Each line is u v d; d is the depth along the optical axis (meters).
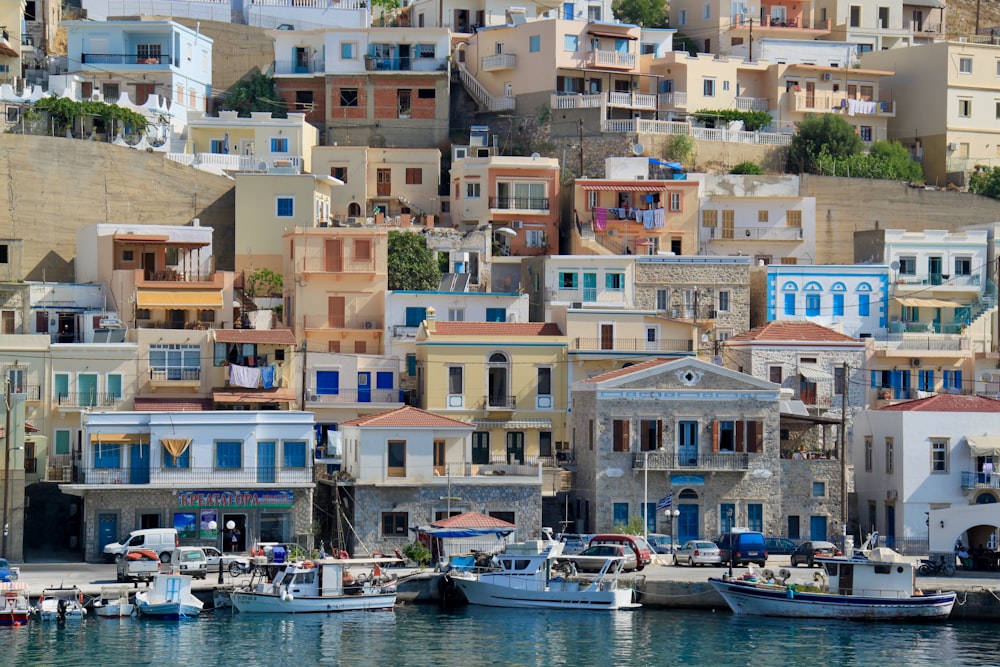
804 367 184.25
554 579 142.12
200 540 154.88
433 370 174.38
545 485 166.62
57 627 131.75
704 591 142.50
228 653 122.75
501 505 159.12
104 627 132.00
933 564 152.50
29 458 163.00
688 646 127.44
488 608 143.00
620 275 197.75
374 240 191.62
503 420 175.00
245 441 156.62
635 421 162.50
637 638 130.25
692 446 163.12
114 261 191.12
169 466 154.88
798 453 171.00
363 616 138.50
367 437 157.75
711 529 162.88
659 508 161.38
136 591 137.50
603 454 161.75
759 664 121.62
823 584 140.50
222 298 188.25
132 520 154.00
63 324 185.38
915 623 138.50
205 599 142.00
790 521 165.75
